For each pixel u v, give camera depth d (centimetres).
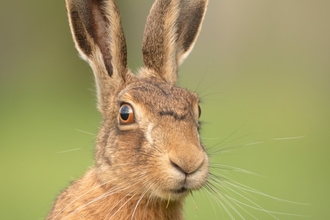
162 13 943
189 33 996
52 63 2577
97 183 859
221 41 2589
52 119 2119
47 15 2597
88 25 931
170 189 802
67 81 2516
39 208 1436
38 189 1535
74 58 2542
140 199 825
